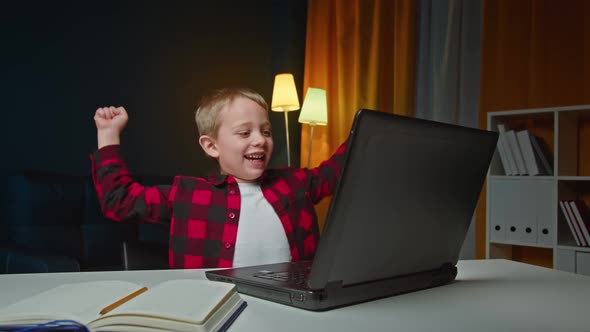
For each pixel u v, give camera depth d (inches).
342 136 137.0
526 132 95.7
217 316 19.0
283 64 148.3
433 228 26.9
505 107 109.0
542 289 28.0
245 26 145.3
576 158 99.8
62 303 20.4
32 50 102.0
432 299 25.1
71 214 90.9
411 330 19.2
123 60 118.2
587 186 100.3
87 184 95.6
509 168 98.0
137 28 121.3
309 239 47.2
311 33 145.1
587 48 99.1
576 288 28.5
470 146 26.9
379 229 23.5
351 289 23.5
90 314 19.2
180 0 130.6
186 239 43.2
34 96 102.2
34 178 88.0
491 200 98.5
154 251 49.3
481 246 109.9
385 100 130.7
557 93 102.0
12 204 87.0
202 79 135.0
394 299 25.0
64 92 107.0
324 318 21.0
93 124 112.0
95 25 113.0
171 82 128.0
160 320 17.6
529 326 20.0
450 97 117.5
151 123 123.6
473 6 116.7
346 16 137.8
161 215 43.9
